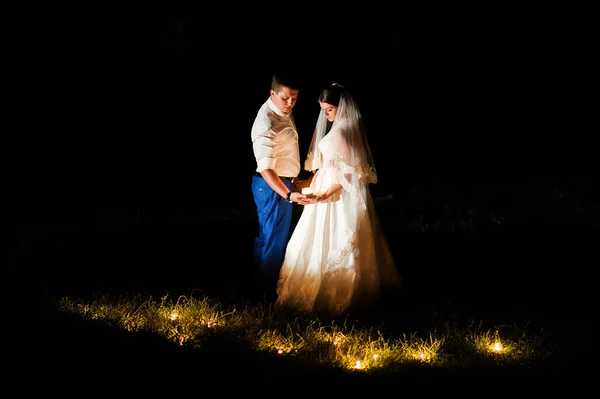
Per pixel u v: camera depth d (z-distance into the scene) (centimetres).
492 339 568
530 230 902
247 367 483
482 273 750
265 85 1641
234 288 713
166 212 1132
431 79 1719
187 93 1631
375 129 1622
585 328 588
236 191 1304
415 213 1060
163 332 566
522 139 1598
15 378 467
